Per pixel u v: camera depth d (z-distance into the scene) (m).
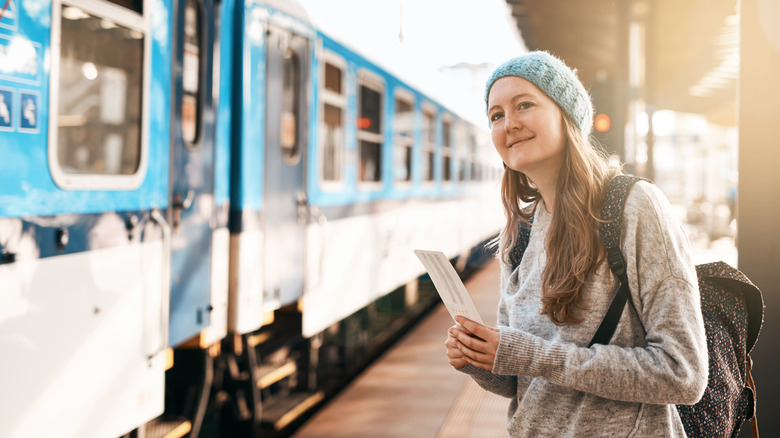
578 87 1.81
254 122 5.16
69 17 3.16
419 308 11.54
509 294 1.96
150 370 3.81
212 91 4.68
